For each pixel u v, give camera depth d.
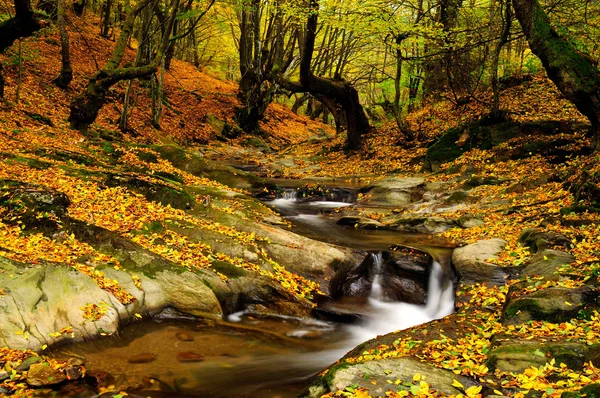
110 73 15.83
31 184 8.16
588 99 11.88
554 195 11.34
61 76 18.73
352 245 10.21
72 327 5.54
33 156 10.73
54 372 4.64
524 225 10.06
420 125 20.77
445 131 19.55
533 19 12.66
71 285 5.92
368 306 8.51
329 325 7.58
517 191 12.66
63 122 15.86
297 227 11.43
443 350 5.22
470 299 7.49
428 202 13.61
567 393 3.76
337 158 21.50
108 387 4.80
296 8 16.34
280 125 34.94
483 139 16.78
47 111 16.11
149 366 5.42
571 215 9.48
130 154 13.88
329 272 8.84
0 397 4.16
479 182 13.83
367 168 19.05
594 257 7.30
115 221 8.27
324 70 31.08
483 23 18.64
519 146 15.55
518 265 8.00
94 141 14.38
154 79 21.27
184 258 7.75
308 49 18.41
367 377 4.31
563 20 16.75
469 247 8.92
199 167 14.93
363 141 22.14
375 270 9.43
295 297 7.87
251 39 29.16
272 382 5.34
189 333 6.42
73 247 6.88
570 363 4.49
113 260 6.92
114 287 6.35
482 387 4.20
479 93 21.66
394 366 4.52
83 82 20.41
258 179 14.87
